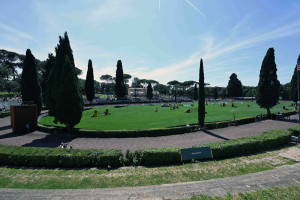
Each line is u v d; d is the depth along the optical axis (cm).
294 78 4184
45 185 729
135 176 816
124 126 2298
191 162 1012
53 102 2061
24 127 2073
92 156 985
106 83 11050
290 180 706
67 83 1916
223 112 3744
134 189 672
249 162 955
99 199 595
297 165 880
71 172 884
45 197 615
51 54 3766
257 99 3044
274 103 2903
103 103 5619
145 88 11350
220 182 707
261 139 1214
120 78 6388
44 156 983
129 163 1016
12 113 1992
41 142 1634
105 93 11350
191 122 2584
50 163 977
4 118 2975
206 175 807
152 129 1884
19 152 1018
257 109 4269
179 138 1766
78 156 976
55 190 670
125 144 1562
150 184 729
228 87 8256
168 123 2508
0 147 1091
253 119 2627
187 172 848
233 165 920
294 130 1459
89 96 5212
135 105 5762
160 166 969
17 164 999
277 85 2912
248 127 2238
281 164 912
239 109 4312
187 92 10894
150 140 1695
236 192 616
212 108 4631
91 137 1825
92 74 5231
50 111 2083
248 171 838
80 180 779
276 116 2850
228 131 2048
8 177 816
